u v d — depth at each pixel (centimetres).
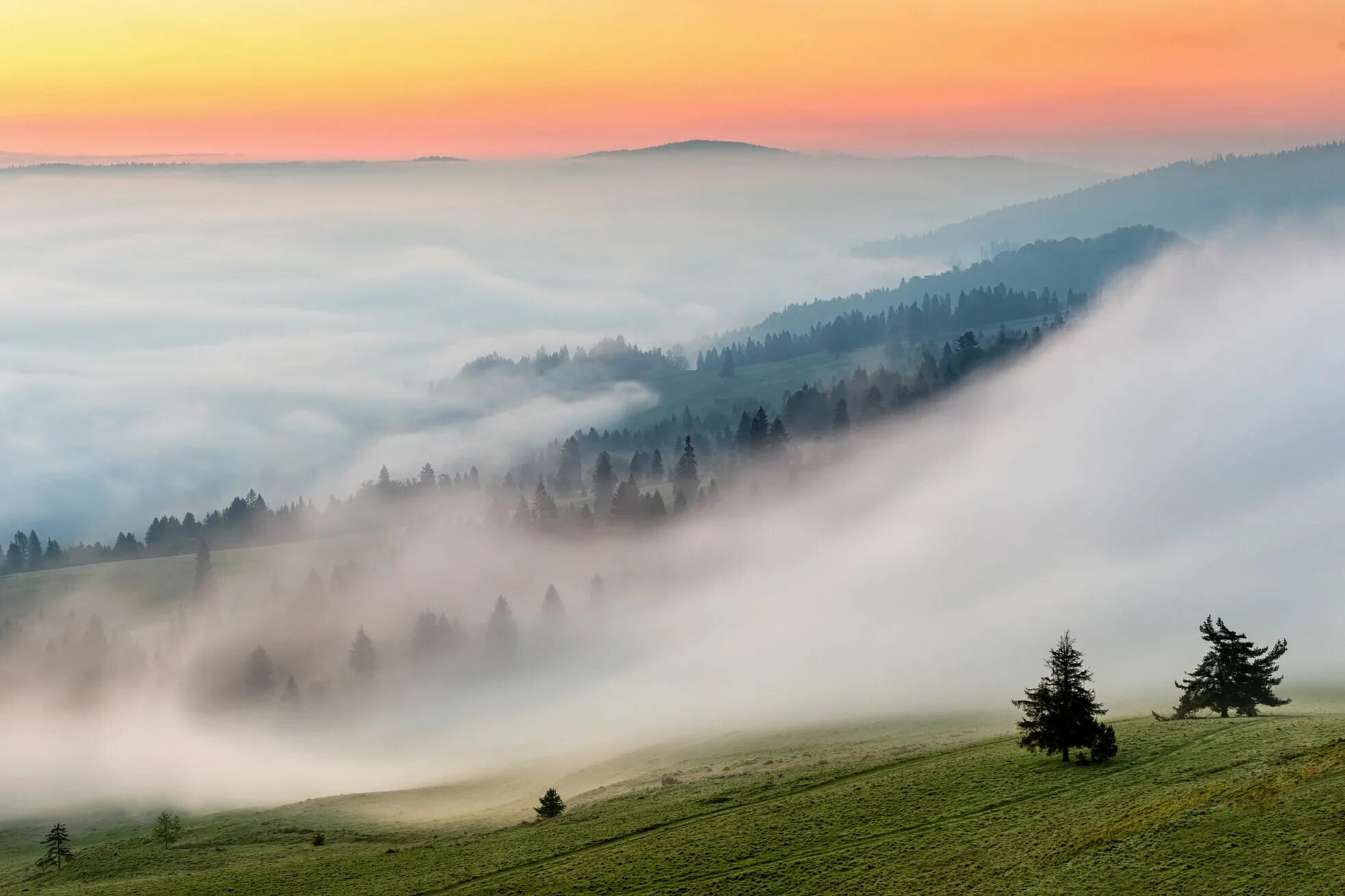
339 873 8888
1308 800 6178
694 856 7681
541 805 11138
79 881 10431
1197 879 5672
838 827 7769
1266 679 9381
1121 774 7738
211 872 9606
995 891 6159
